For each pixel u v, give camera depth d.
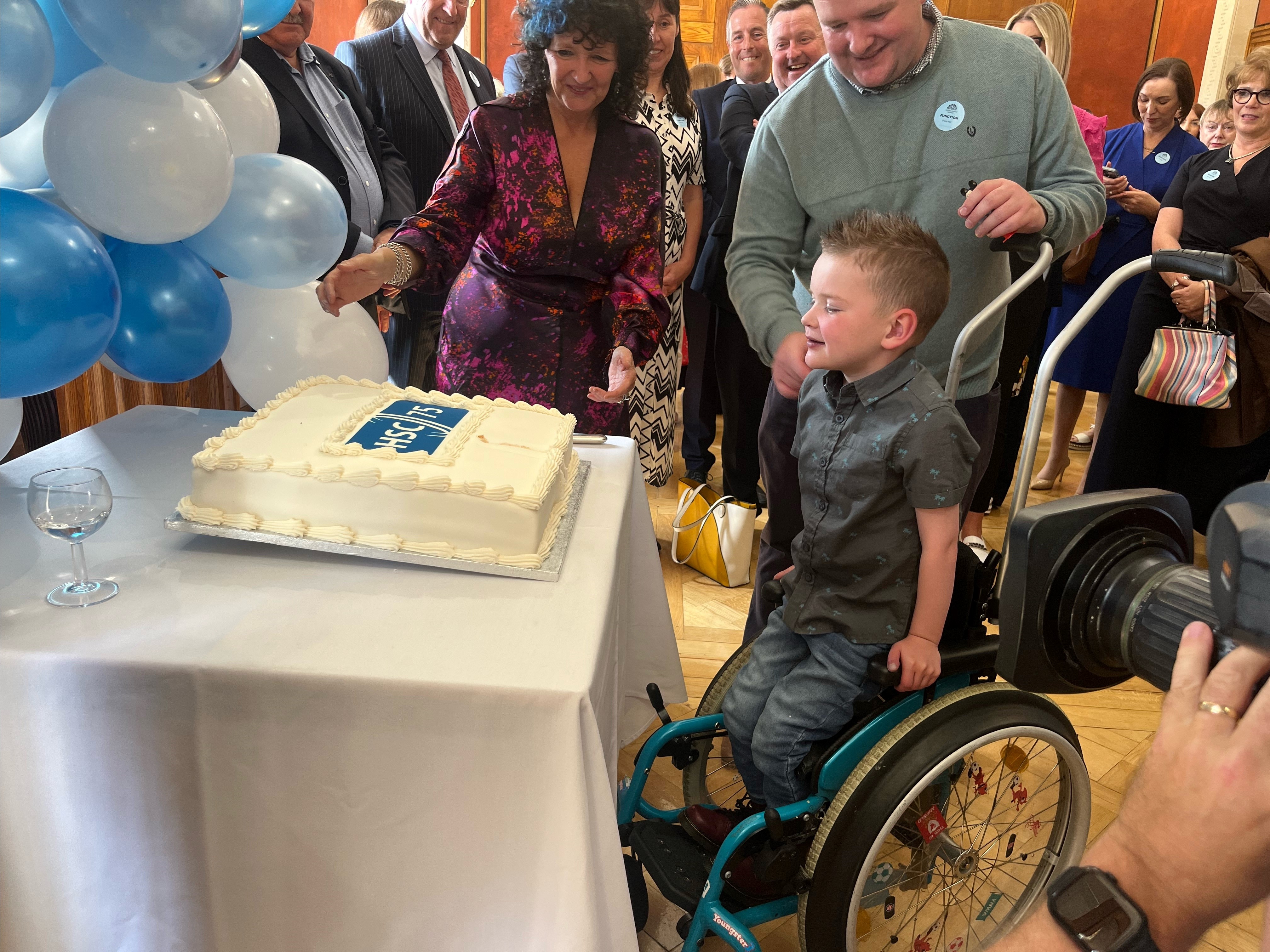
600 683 1.03
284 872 0.99
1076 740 1.32
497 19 6.13
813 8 2.42
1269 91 2.56
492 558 1.14
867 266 1.18
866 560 1.26
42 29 1.05
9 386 1.08
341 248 1.58
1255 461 2.78
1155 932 0.45
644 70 1.81
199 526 1.15
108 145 1.15
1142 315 2.78
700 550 2.73
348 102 2.44
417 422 1.33
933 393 1.20
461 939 0.99
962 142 1.50
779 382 1.43
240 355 1.62
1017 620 0.70
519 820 0.94
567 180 1.84
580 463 1.53
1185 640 0.49
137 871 0.99
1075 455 4.10
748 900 1.28
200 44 1.15
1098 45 6.32
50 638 0.95
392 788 0.94
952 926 1.46
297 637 0.98
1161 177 3.30
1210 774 0.43
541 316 1.91
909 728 1.20
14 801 0.96
